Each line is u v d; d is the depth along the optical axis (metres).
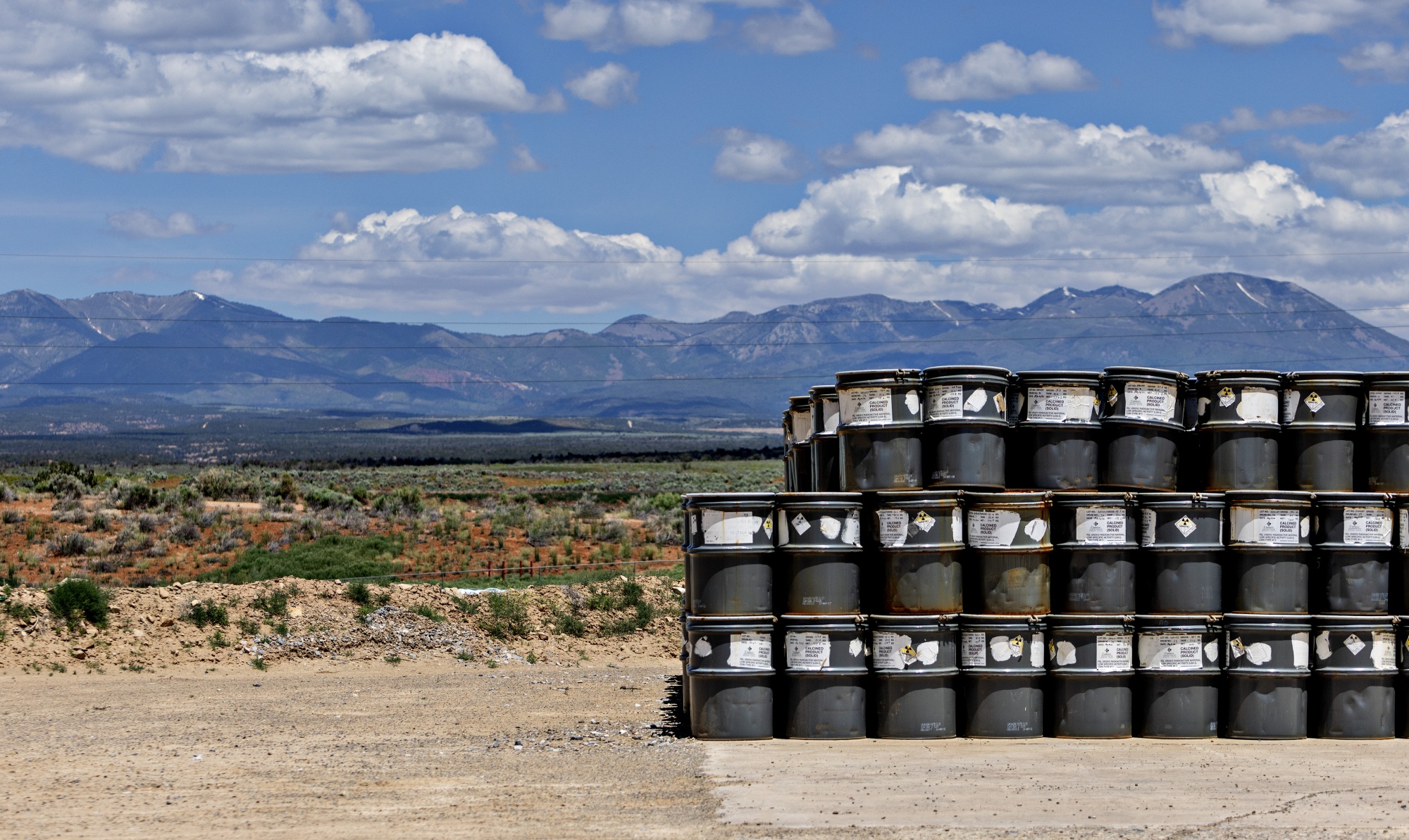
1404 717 16.03
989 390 16.58
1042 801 12.79
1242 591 16.08
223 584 27.97
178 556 40.97
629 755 15.44
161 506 51.31
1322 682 15.99
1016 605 16.08
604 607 29.39
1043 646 16.08
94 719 18.39
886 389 16.66
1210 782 13.63
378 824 11.86
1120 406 16.70
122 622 25.03
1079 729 15.95
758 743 16.05
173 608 25.73
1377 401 16.55
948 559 16.17
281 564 39.03
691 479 98.94
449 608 28.05
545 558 42.91
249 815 12.16
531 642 27.56
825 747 15.69
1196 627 15.94
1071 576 16.17
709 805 12.63
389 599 27.77
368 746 16.30
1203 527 16.16
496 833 11.52
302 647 25.42
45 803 12.66
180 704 20.00
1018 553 16.06
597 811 12.39
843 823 11.90
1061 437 16.70
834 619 16.06
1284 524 16.03
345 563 39.41
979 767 14.36
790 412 21.78
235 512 51.34
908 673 15.95
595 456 184.25
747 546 16.28
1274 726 15.83
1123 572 16.12
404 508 55.88
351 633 26.12
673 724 17.95
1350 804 12.65
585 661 26.73
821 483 17.91
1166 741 15.86
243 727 17.81
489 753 15.72
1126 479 16.62
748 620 16.17
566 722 18.45
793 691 16.20
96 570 37.97
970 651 16.06
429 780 13.89
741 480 97.19
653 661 27.03
